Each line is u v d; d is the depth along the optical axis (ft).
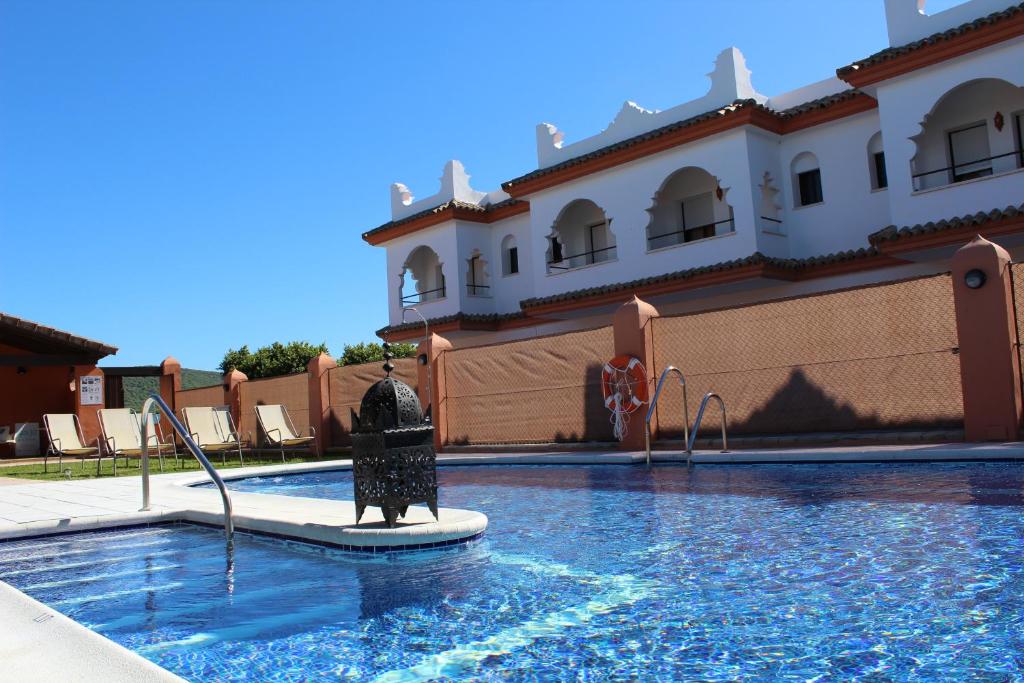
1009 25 42.42
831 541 15.02
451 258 75.66
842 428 33.53
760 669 8.59
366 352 132.98
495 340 77.30
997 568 12.14
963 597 10.77
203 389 67.05
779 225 56.29
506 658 9.46
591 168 62.23
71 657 8.05
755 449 33.40
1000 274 27.89
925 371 31.60
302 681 8.99
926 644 9.04
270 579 14.61
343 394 54.44
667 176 58.39
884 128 47.85
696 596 11.76
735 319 36.68
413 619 11.38
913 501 18.81
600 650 9.56
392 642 10.32
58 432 47.65
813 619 10.28
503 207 75.20
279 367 131.34
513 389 44.39
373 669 9.30
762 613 10.68
